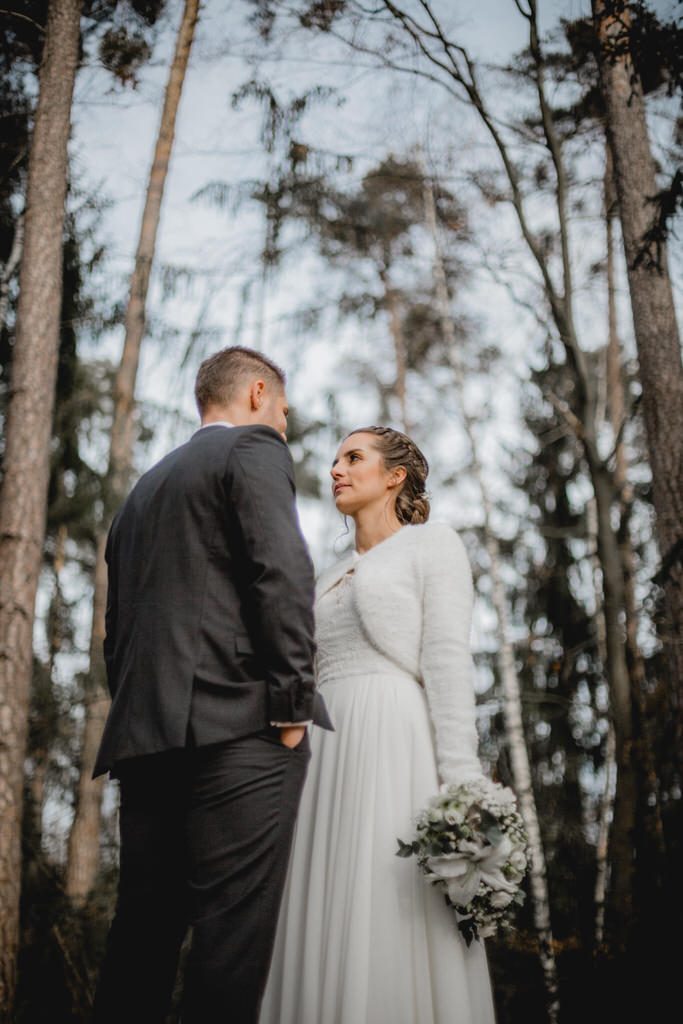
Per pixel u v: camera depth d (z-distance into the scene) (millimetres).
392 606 2514
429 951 2252
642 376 6125
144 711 2023
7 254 7723
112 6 7238
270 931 1974
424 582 2529
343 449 2848
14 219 7609
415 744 2416
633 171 6379
